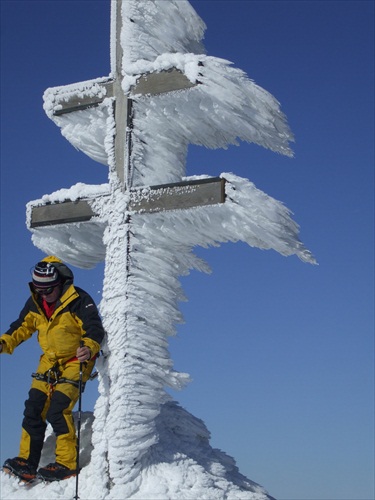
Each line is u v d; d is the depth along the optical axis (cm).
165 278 573
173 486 529
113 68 605
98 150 628
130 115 591
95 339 545
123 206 579
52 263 566
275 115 561
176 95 570
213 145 599
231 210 541
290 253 550
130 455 534
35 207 625
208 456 588
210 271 595
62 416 550
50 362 564
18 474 554
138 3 607
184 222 564
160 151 595
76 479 517
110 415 544
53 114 628
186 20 616
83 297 561
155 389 554
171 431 584
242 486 580
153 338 561
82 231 619
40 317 573
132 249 573
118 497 525
